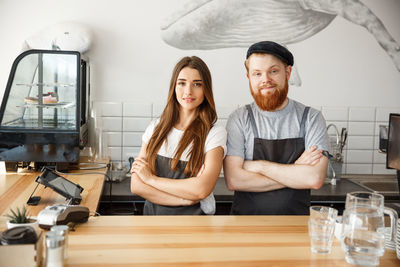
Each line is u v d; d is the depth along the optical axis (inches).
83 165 120.2
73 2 128.8
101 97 132.3
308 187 80.2
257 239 57.1
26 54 109.0
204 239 56.6
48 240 43.4
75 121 110.7
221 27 133.3
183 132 80.0
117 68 132.0
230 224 63.2
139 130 134.7
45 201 81.4
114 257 49.8
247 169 83.1
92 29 130.0
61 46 125.1
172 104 80.7
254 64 80.5
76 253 50.6
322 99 139.9
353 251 49.7
